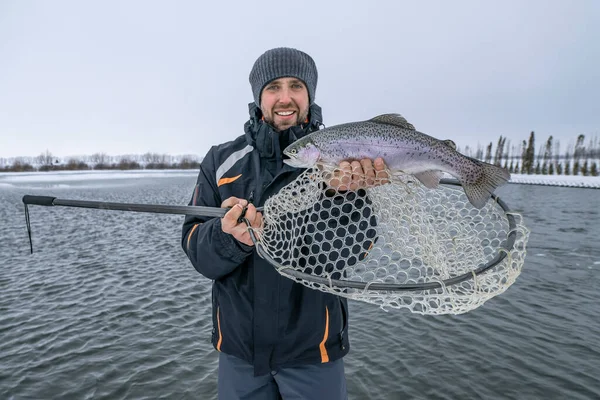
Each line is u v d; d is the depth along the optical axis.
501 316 6.93
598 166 63.00
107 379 5.12
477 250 2.47
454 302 1.79
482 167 2.44
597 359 5.47
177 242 13.45
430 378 5.09
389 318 6.95
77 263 10.64
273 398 2.46
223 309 2.45
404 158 2.55
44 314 7.15
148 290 8.48
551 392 4.77
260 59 2.81
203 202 2.60
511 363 5.40
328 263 2.44
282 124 2.75
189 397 4.78
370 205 2.37
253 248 2.22
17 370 5.29
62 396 4.76
